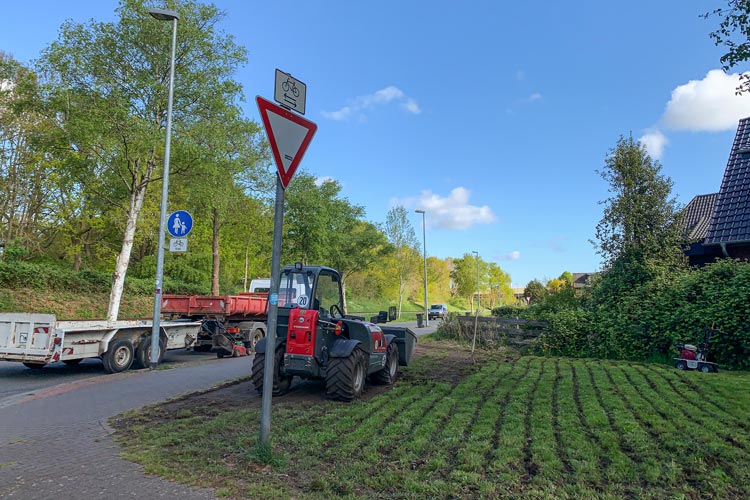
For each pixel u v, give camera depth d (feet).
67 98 47.67
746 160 59.77
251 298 54.85
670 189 55.88
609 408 23.41
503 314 71.67
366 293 186.80
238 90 54.44
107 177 53.88
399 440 18.39
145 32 49.78
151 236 91.25
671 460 16.17
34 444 18.11
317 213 104.94
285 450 17.11
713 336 40.88
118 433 19.63
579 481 14.39
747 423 20.47
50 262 92.17
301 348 25.88
